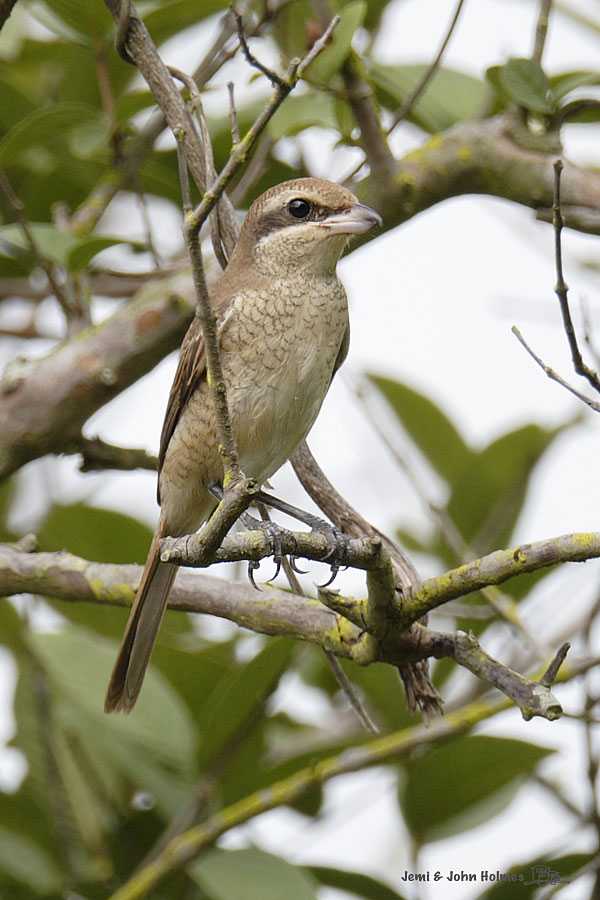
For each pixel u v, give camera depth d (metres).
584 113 9.02
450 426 10.56
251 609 7.40
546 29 8.63
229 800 8.12
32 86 10.96
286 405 7.89
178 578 7.64
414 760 8.16
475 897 8.02
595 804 7.82
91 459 8.96
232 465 5.71
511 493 9.75
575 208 8.96
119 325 8.63
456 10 8.26
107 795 8.29
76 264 8.59
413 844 8.36
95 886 7.96
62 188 10.66
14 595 7.93
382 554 5.92
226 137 9.66
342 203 8.02
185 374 7.99
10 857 8.08
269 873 7.44
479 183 8.90
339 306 8.08
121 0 7.53
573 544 5.83
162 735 8.13
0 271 10.81
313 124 8.62
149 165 9.99
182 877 7.75
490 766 8.09
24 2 10.62
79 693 8.03
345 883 8.20
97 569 7.85
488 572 5.98
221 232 8.24
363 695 9.08
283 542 5.93
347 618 6.38
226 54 9.02
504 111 9.21
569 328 5.97
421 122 9.89
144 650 7.70
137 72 9.84
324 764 7.33
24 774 8.32
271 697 7.84
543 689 6.04
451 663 9.28
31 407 8.61
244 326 7.84
